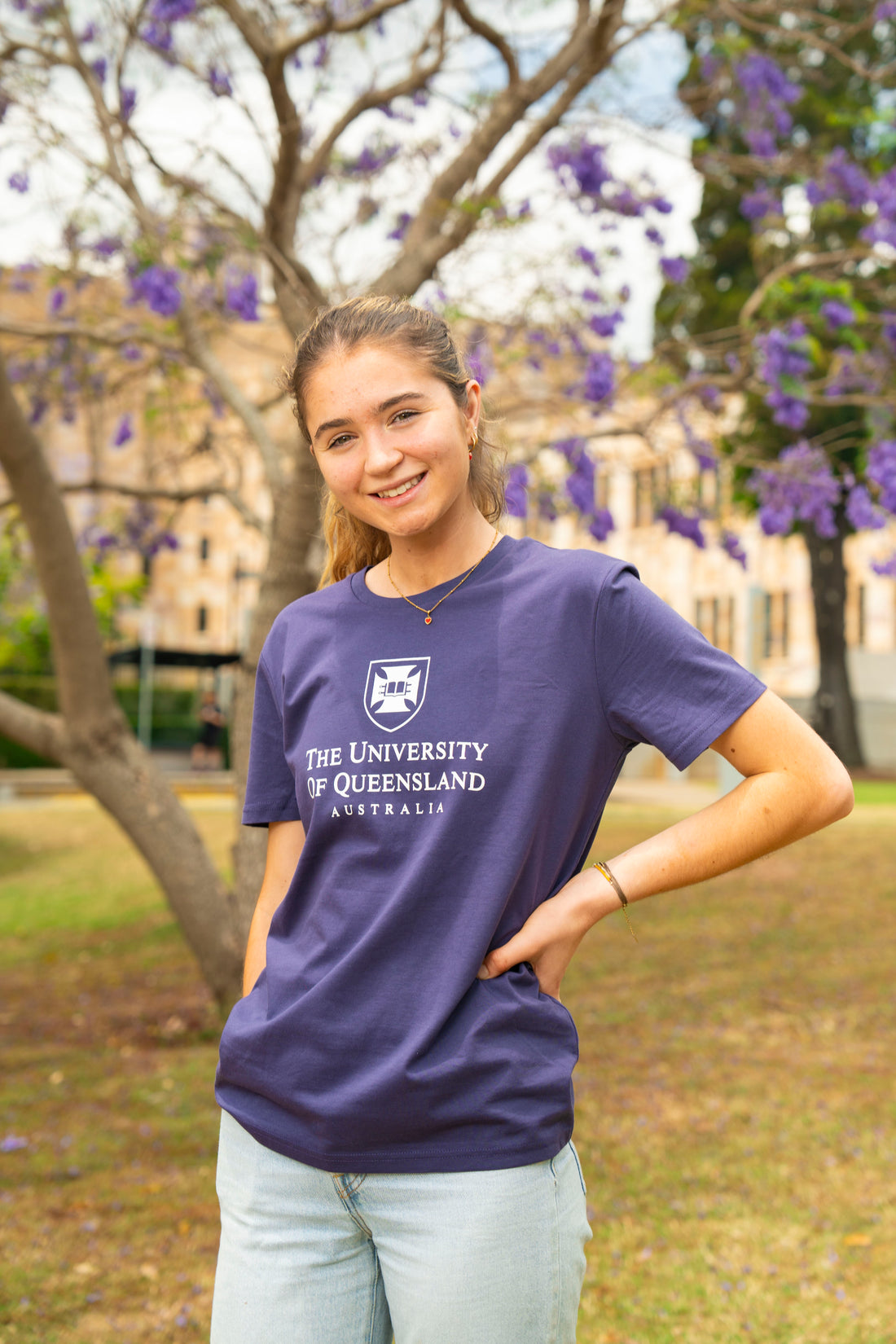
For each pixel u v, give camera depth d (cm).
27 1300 322
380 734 152
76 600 596
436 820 147
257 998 160
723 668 148
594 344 681
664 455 768
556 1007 149
